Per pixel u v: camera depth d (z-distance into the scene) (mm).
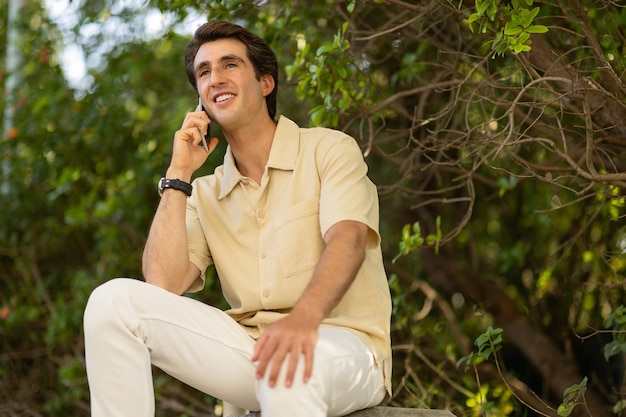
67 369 6270
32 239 7473
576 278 6070
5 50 9141
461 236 6812
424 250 6832
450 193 6594
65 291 7383
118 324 2787
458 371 5691
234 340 2939
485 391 4957
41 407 6871
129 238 6777
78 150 7383
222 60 3268
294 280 3068
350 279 2793
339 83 4383
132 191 6824
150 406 2807
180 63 7602
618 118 3883
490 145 4805
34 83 7797
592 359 6129
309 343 2600
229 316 3055
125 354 2793
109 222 6738
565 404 3814
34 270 7320
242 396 2961
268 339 2600
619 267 5152
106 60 7711
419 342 5785
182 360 2904
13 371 7035
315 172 3129
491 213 6832
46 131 7422
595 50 3695
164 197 3252
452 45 4906
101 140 7301
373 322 3061
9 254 7383
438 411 3061
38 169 7449
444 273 6734
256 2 4949
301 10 5199
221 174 3346
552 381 6051
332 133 3199
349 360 2799
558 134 4543
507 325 6496
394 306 5480
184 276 3209
